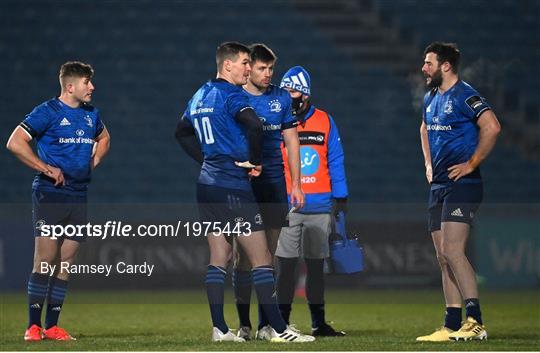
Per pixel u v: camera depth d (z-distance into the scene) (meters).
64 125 29.12
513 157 81.62
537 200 79.44
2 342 28.05
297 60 90.06
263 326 29.19
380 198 79.00
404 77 88.81
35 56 88.25
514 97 88.44
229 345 25.86
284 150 30.62
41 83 86.06
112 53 89.00
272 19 93.94
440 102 28.42
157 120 82.94
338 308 47.97
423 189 79.69
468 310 28.36
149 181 77.88
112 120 82.44
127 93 85.19
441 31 93.31
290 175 28.42
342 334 31.16
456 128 28.16
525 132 85.06
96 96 84.50
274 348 24.94
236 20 93.19
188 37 91.12
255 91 28.30
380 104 86.06
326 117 30.83
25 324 38.06
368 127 83.94
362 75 88.75
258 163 26.36
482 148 27.59
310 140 30.50
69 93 29.36
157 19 92.44
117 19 92.00
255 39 91.69
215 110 26.67
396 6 95.88
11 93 84.88
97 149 30.64
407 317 42.41
